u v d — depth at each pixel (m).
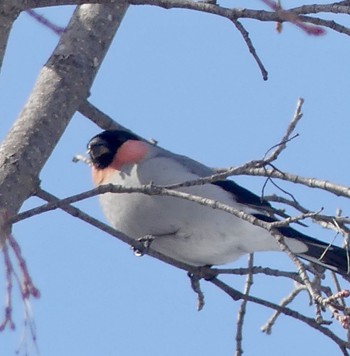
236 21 7.15
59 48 8.87
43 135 8.00
